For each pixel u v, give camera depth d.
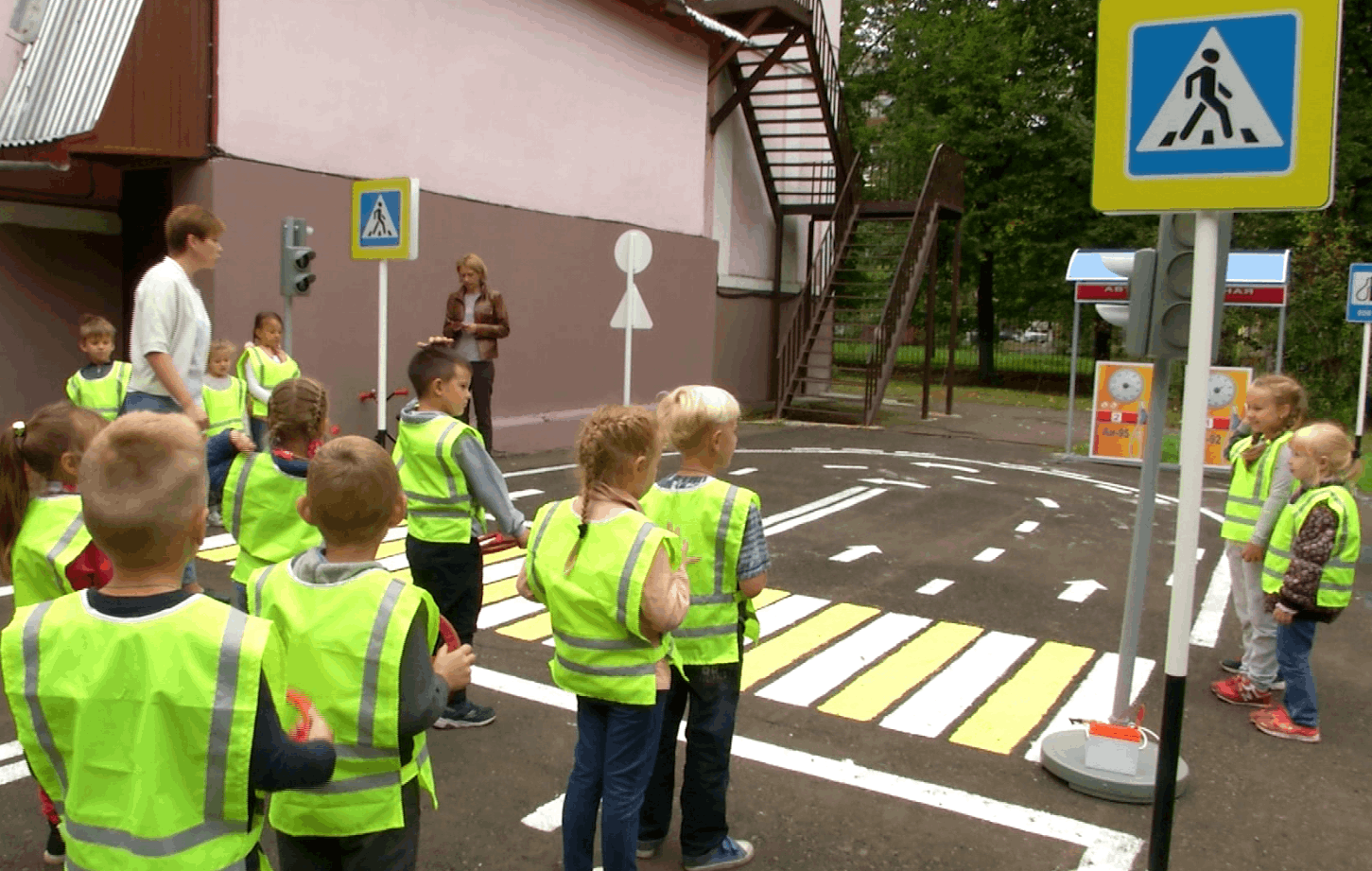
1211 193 3.19
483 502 4.38
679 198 16.36
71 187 10.09
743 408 20.22
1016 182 26.97
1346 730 5.19
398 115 11.56
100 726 1.85
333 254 10.96
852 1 32.25
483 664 5.66
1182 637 3.30
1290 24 3.06
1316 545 4.83
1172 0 3.20
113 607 1.89
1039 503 11.34
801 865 3.70
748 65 19.47
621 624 3.06
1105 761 4.37
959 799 4.26
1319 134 3.05
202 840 1.89
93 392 8.30
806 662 5.89
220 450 3.87
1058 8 27.34
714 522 3.46
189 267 5.10
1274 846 3.97
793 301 21.81
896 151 27.50
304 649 2.43
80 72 9.05
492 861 3.64
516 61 13.05
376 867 2.54
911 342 35.09
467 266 11.12
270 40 10.14
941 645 6.28
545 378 13.96
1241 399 13.96
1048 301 28.33
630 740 3.12
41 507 2.91
